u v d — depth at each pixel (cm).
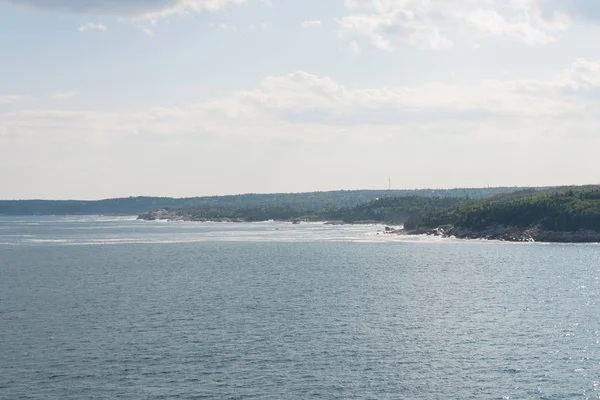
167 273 16938
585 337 8675
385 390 6662
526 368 7331
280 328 9356
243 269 17788
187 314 10500
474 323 9662
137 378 7006
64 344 8438
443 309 10875
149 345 8362
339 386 6775
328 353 7969
